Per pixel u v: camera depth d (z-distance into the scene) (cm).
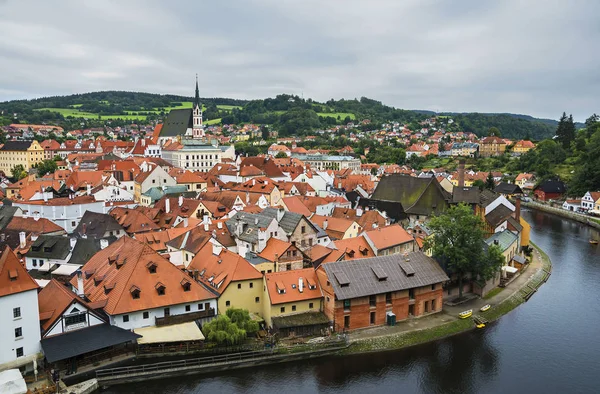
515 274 12638
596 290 11788
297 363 7975
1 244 11806
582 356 8500
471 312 9800
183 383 7381
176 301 8050
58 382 6744
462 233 10300
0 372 6419
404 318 9412
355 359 8144
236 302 8712
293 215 11412
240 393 7206
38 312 6975
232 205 15050
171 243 11169
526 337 9206
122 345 7556
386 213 15975
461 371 7981
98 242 10606
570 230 18888
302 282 8756
